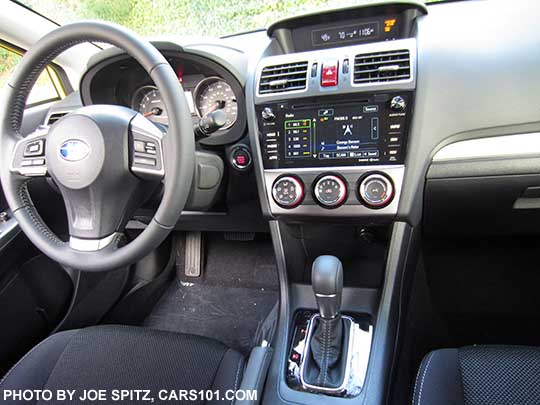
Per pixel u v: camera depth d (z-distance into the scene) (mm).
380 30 1153
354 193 1043
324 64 1021
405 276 1121
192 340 1006
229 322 1690
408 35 1130
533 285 1476
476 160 1040
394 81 973
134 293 1649
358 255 1242
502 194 1088
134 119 877
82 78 1265
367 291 1158
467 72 990
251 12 1459
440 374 855
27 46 1581
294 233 1227
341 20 1154
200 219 1523
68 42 877
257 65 1088
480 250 1528
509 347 896
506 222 1202
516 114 991
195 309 1766
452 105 997
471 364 854
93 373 925
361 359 1060
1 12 1471
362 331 1109
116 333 1022
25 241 1300
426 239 1536
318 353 1029
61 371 934
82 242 897
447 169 1059
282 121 1064
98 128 840
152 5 1564
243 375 956
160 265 1769
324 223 1111
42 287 1372
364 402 979
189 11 1532
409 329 1441
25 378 928
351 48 1029
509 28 1020
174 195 851
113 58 1195
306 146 1056
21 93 937
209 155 1227
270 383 1027
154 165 881
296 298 1206
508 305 1467
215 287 1846
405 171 1006
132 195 907
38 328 1385
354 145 1023
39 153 907
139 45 830
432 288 1546
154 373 922
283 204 1100
